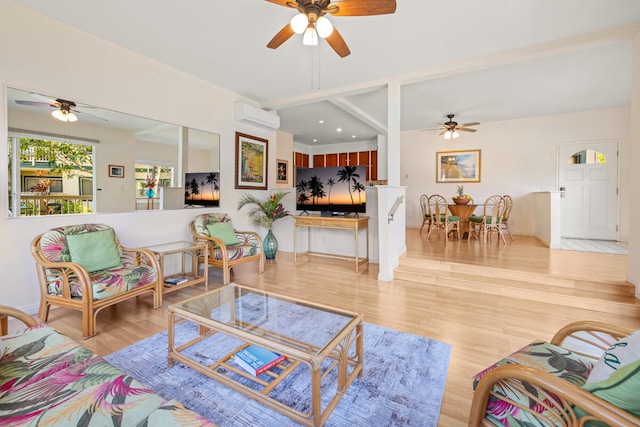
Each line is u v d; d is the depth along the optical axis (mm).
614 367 916
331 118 6191
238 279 3791
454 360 1968
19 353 1274
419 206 7441
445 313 2738
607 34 2834
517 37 2961
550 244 4789
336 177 4586
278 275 3988
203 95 4117
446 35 2922
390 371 1844
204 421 934
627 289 2914
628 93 4668
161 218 3666
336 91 4367
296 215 5117
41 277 2439
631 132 2906
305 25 2221
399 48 3170
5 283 2484
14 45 2461
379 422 1443
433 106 5301
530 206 6254
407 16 2611
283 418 1485
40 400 1003
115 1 2441
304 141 8766
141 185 3447
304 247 5332
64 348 1325
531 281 3328
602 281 3029
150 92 3469
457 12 2559
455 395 1631
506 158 6441
